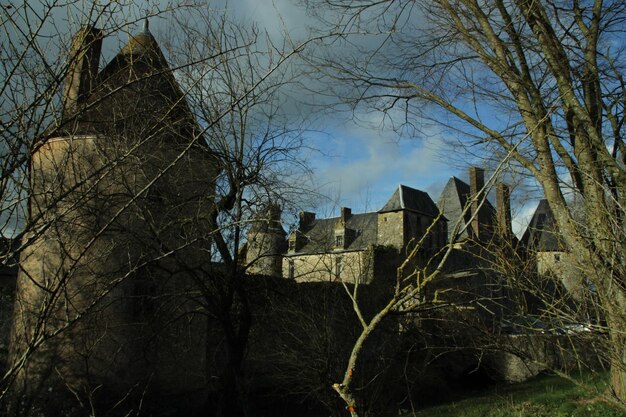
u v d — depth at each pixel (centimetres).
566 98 699
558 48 741
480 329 537
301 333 1143
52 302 346
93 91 352
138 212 826
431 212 4306
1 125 300
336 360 1026
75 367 1134
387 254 2075
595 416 964
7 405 468
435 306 465
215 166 1065
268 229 1123
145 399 1266
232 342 1180
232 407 1171
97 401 1176
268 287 1278
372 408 913
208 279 1208
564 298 480
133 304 1241
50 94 310
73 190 348
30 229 316
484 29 786
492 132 730
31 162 314
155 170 774
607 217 460
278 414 1355
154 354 1281
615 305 420
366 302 1238
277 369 1276
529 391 1430
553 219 638
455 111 790
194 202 1024
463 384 1634
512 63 780
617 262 438
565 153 698
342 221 4262
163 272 1191
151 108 656
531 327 477
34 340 333
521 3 741
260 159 1115
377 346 1016
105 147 449
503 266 514
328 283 1198
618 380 543
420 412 1333
